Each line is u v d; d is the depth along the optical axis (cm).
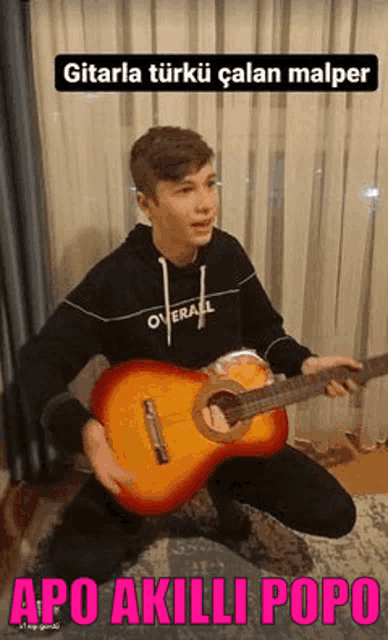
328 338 202
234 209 182
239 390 142
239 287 157
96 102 169
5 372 181
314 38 167
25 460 194
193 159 126
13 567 161
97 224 181
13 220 166
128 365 142
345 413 213
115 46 164
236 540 169
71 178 175
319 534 157
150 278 141
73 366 146
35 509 185
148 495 137
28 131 160
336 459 210
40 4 158
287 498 152
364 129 178
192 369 153
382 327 202
